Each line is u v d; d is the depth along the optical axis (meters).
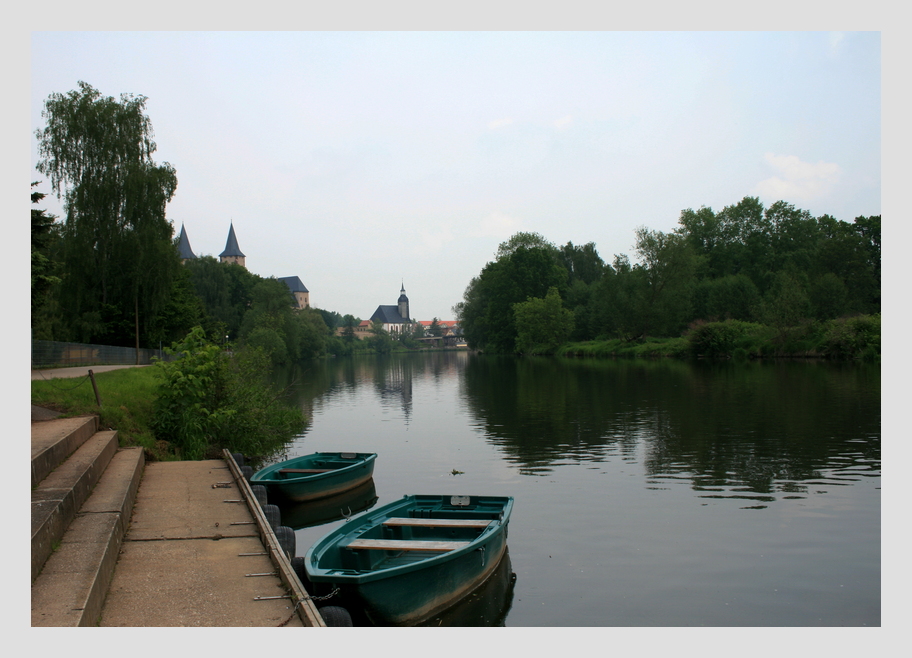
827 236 75.19
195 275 66.25
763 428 18.05
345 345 133.12
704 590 7.61
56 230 33.78
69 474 8.24
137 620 5.11
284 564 6.14
